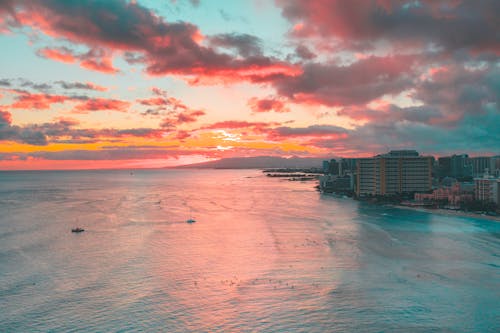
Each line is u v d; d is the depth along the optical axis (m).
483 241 152.25
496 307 85.75
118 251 134.50
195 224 191.38
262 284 100.12
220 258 124.75
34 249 138.12
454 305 86.81
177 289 96.94
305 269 112.81
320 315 82.06
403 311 83.81
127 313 83.50
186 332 75.56
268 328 76.88
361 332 75.19
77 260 123.19
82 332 75.75
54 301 89.81
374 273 109.12
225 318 81.00
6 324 78.88
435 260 123.19
